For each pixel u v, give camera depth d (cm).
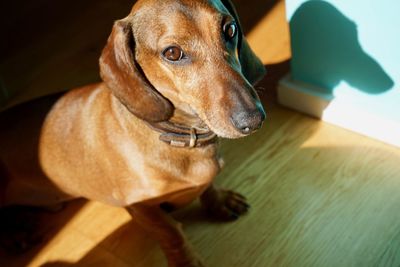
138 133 43
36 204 55
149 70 41
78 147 47
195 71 39
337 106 58
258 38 71
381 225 50
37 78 73
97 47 76
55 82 72
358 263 47
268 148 59
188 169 45
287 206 53
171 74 40
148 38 39
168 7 38
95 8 83
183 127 43
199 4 38
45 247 54
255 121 38
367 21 49
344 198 52
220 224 53
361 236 49
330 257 48
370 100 55
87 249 53
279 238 51
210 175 46
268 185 55
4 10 86
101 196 50
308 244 50
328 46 54
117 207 56
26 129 49
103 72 41
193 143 43
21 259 54
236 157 59
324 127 59
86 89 48
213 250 51
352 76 55
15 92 72
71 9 84
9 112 50
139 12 40
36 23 83
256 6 77
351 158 56
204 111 39
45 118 48
